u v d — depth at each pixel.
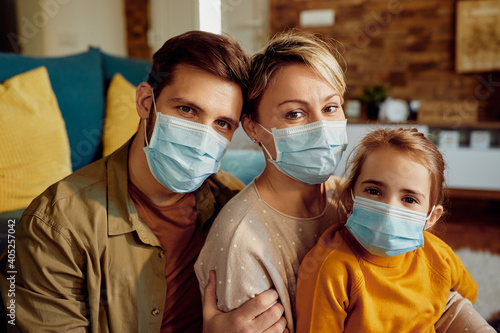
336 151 0.74
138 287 0.76
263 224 0.73
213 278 0.72
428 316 0.72
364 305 0.69
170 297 0.83
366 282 0.71
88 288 0.71
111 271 0.74
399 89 3.46
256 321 0.64
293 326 0.72
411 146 0.71
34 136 1.01
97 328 0.72
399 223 0.68
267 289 0.69
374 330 0.69
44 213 0.69
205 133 0.71
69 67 1.48
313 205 0.81
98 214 0.73
